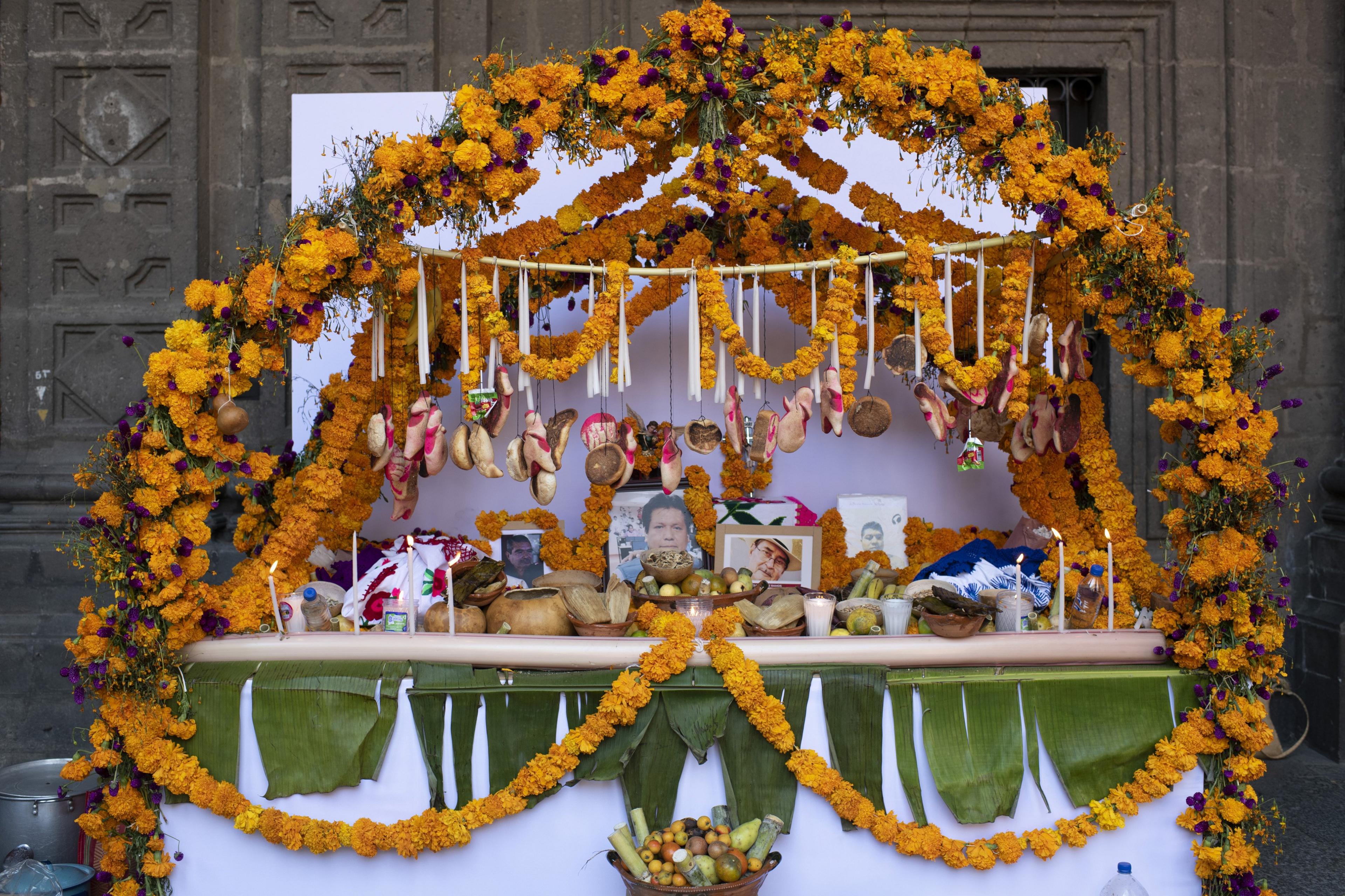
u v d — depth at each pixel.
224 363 2.40
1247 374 3.60
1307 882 2.82
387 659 2.48
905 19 4.22
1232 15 4.21
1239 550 2.40
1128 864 2.38
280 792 2.42
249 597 2.59
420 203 2.50
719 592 2.81
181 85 3.93
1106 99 4.26
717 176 2.50
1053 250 2.67
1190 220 4.20
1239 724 2.37
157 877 2.40
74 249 3.95
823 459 3.55
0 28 3.99
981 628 2.67
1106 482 2.91
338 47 3.94
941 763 2.42
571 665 2.45
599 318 2.66
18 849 2.62
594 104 2.50
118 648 2.37
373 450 2.71
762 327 3.53
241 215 3.99
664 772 2.40
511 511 3.53
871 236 3.05
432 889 2.43
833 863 2.43
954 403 3.04
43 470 3.90
